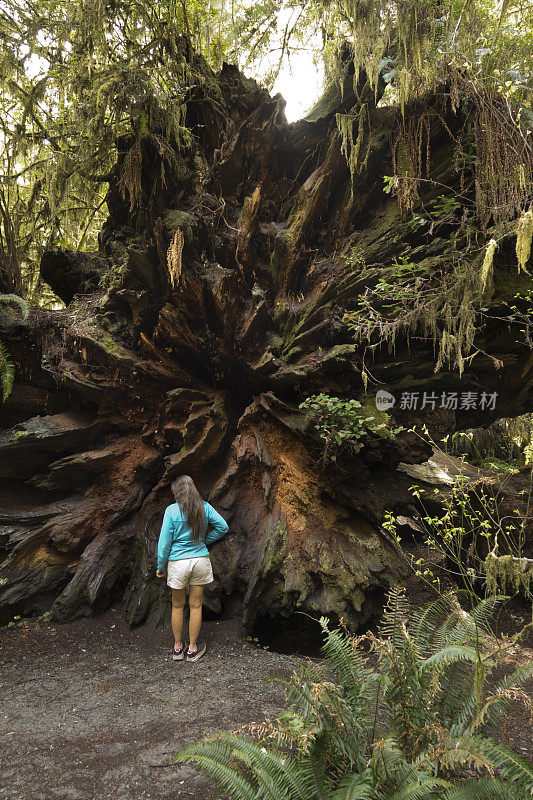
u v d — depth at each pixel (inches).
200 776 88.7
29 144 243.6
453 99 163.6
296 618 169.2
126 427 207.0
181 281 184.2
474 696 83.4
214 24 247.3
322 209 203.2
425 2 167.3
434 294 166.1
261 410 192.7
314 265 200.8
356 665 94.7
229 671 136.4
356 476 173.8
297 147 220.7
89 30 219.0
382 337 173.2
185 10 218.7
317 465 178.5
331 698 85.4
